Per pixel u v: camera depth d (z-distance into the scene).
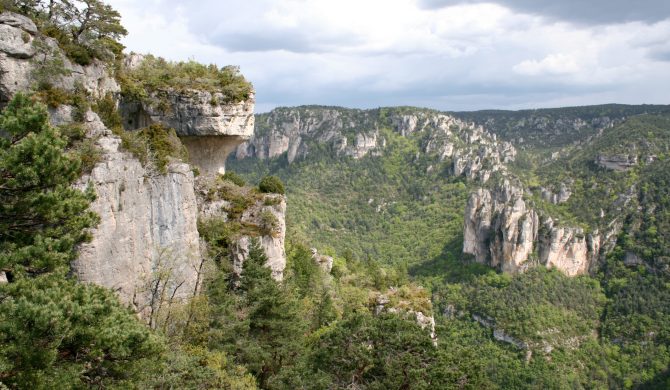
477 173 189.88
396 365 24.05
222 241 36.19
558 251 124.88
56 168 16.38
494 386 26.72
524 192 140.25
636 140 154.88
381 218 191.88
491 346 104.44
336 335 26.19
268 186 44.22
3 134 20.41
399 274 88.38
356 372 25.31
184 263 30.00
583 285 122.00
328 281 57.22
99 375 14.96
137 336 14.58
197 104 38.12
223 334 28.08
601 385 91.38
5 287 13.56
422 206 192.25
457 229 166.00
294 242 60.19
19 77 23.44
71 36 28.20
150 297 27.14
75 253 17.53
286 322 30.75
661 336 100.00
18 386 12.41
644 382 91.00
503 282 122.81
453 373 24.16
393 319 26.81
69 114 24.67
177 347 23.98
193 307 27.64
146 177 27.53
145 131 33.34
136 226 26.19
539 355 98.75
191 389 21.77
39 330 12.35
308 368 26.55
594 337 106.69
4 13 23.25
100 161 23.48
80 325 13.54
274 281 32.09
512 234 126.12
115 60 35.34
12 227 16.53
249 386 25.00
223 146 42.09
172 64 41.53
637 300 111.25
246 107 40.56
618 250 124.88
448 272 138.12
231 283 35.94
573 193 146.12
